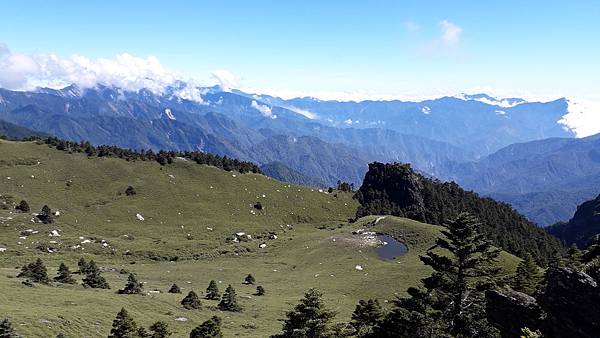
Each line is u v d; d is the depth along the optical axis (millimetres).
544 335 33875
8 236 118250
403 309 41781
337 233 154250
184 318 65000
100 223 145375
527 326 35938
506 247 164875
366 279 99812
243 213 178500
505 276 44125
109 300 65500
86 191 170375
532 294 59906
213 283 83938
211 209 174750
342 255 123312
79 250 116250
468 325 39625
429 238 138000
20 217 132375
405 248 132250
